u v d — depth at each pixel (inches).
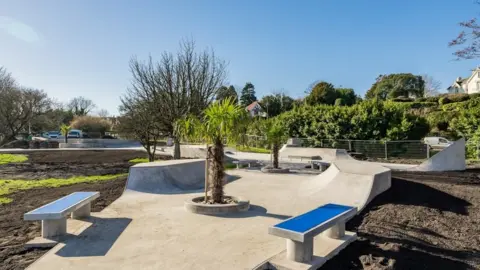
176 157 622.5
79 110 2623.0
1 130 1268.5
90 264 146.6
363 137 829.2
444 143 802.2
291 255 146.0
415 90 1817.2
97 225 205.9
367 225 200.7
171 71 629.9
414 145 741.3
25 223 215.9
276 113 1945.1
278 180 399.2
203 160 428.8
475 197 263.0
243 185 362.9
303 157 617.9
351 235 176.9
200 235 187.8
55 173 508.1
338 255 156.4
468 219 217.8
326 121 894.4
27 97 1294.3
